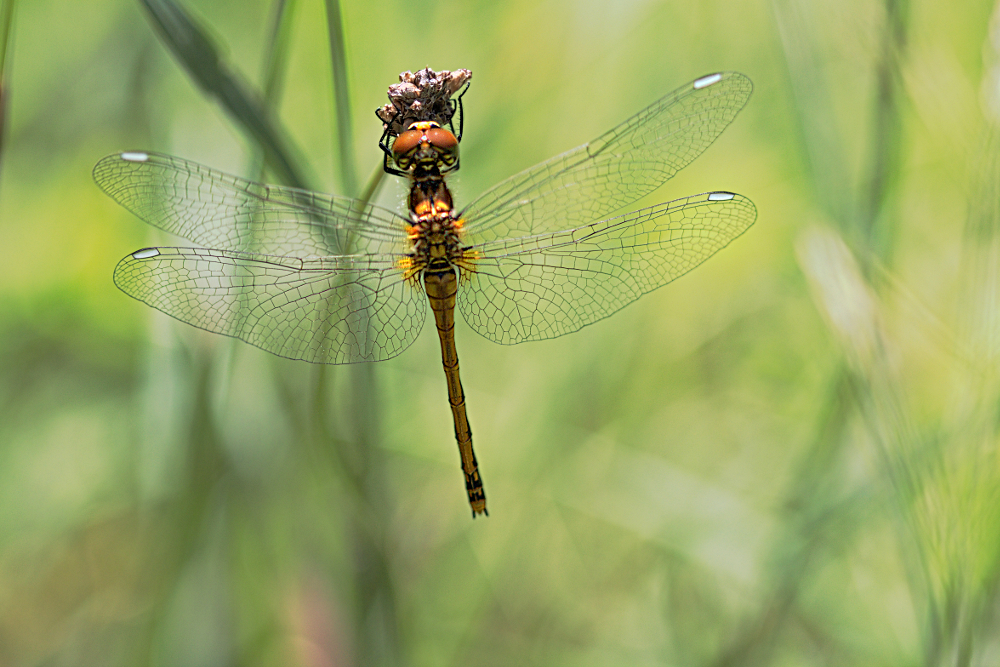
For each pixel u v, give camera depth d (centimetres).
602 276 82
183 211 81
